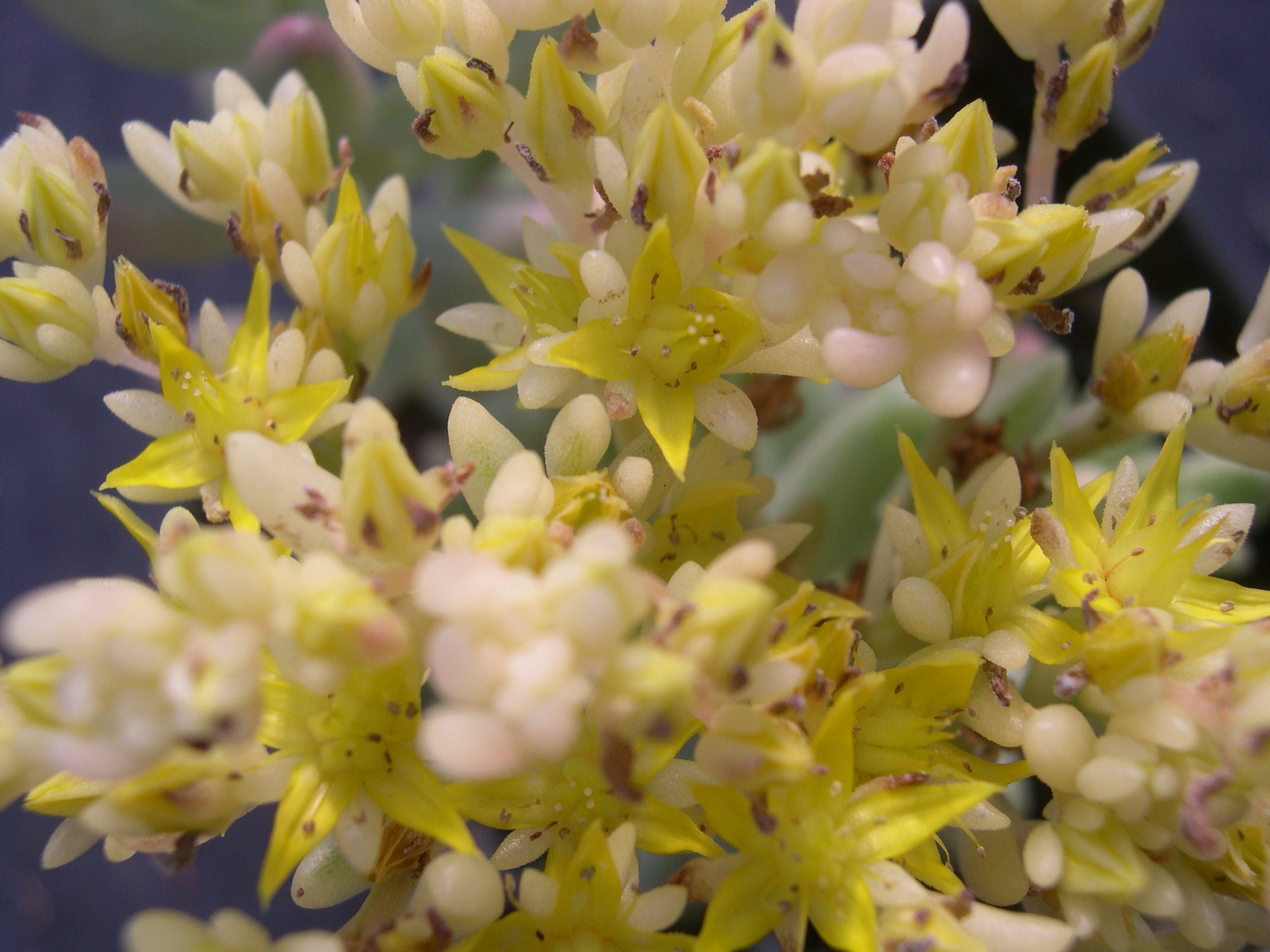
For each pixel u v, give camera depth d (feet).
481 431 0.33
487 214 0.49
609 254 0.33
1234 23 0.74
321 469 0.31
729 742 0.29
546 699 0.26
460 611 0.27
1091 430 0.39
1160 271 0.51
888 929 0.31
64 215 0.36
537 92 0.34
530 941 0.31
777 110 0.31
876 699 0.33
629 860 0.31
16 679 0.29
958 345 0.31
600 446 0.33
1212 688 0.31
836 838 0.31
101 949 0.61
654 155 0.32
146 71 0.62
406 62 0.36
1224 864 0.32
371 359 0.37
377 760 0.31
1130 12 0.37
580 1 0.34
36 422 0.68
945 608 0.33
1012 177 0.34
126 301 0.36
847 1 0.31
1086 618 0.32
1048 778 0.32
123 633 0.27
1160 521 0.33
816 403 0.50
